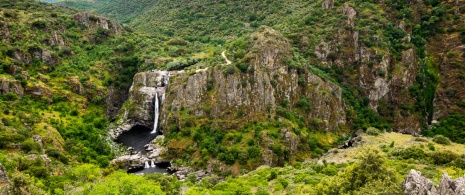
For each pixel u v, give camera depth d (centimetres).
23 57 12138
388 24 14888
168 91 12288
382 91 14000
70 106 11831
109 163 9550
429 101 14288
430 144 8656
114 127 12262
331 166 7894
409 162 7394
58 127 10050
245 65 11081
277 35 12356
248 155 9612
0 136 7369
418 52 14788
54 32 13938
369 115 13425
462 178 3931
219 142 10119
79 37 15212
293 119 10950
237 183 7588
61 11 17625
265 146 9788
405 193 4109
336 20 14925
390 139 9812
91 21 16288
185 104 11275
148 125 12731
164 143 10775
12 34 12588
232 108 10731
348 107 13000
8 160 6209
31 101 10838
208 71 11469
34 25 13588
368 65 14088
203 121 10706
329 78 13288
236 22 19888
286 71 11581
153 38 18400
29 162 6412
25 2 16788
